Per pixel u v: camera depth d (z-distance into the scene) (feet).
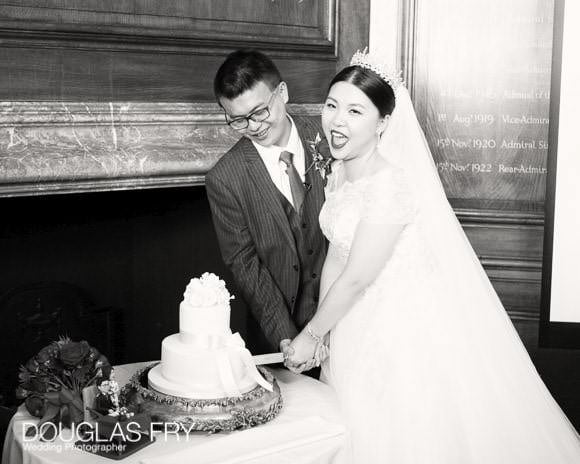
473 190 14.55
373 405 8.43
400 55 13.84
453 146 14.40
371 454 8.21
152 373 8.19
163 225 12.44
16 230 11.05
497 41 14.02
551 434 9.03
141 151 10.98
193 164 11.42
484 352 9.05
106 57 10.82
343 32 13.14
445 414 8.44
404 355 8.59
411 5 13.78
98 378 7.76
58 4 10.33
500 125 14.28
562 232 13.60
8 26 9.91
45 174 10.14
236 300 13.41
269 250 10.23
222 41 11.81
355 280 8.61
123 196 11.94
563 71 13.23
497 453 8.48
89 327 11.89
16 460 7.49
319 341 8.91
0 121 9.87
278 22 12.46
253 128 9.55
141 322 12.43
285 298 10.47
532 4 13.88
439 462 8.21
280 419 7.84
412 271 8.82
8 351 11.18
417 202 9.20
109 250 11.95
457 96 14.23
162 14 11.23
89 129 10.58
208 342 7.88
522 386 9.14
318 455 7.47
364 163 8.89
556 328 13.79
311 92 12.96
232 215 10.10
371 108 8.59
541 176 14.37
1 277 11.01
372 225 8.50
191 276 12.88
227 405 7.58
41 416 7.72
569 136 13.37
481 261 14.78
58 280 11.51
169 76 11.40
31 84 10.27
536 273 14.66
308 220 10.23
